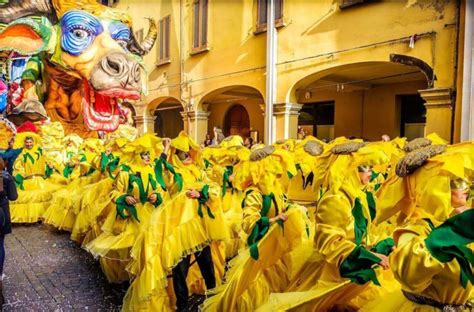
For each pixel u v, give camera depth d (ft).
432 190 7.66
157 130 77.41
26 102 34.91
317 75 38.96
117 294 15.30
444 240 6.95
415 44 31.32
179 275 13.12
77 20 35.70
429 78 30.71
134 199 14.69
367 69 38.52
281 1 40.86
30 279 16.92
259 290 11.05
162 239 12.52
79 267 18.45
